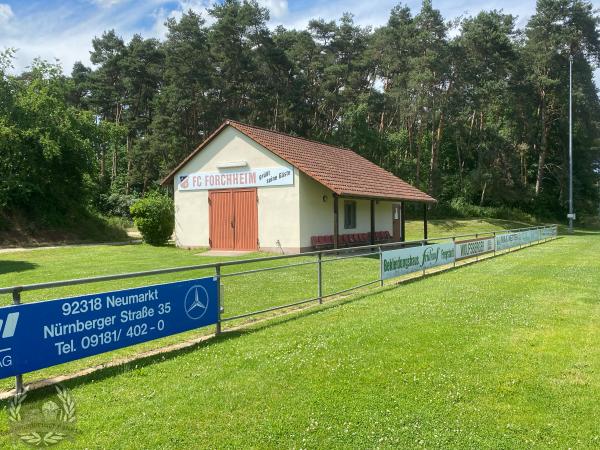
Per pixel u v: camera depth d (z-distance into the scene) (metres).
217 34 47.16
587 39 48.62
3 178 28.08
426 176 51.81
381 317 8.22
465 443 4.01
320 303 9.98
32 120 29.39
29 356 4.95
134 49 56.38
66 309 5.30
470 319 8.03
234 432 4.16
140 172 54.03
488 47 45.31
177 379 5.41
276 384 5.20
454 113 47.91
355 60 56.59
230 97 50.97
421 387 5.12
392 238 29.78
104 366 5.93
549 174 57.06
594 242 30.27
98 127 34.25
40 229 28.88
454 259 16.78
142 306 6.19
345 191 20.53
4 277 14.26
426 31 43.59
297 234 21.20
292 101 51.81
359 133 50.06
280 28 59.28
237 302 9.16
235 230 22.89
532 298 10.00
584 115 51.09
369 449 3.91
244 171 22.56
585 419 4.44
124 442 3.99
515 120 52.50
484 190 50.69
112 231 33.19
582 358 6.07
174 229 25.42
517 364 5.83
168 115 49.16
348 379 5.34
